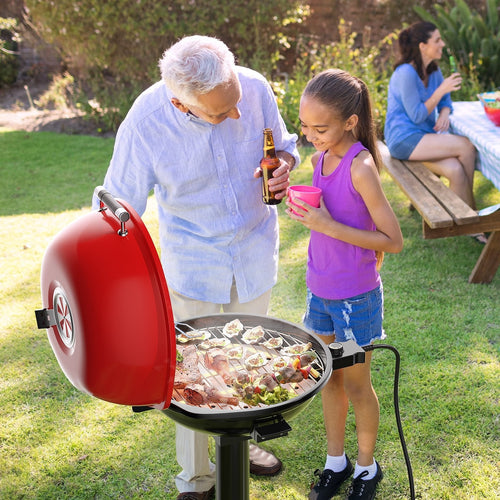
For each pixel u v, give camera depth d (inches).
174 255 91.6
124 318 56.4
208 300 92.7
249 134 87.4
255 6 323.0
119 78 349.4
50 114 375.6
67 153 302.0
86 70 351.3
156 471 106.4
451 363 128.5
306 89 82.0
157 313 56.6
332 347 71.7
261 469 103.5
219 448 68.6
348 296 89.1
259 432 61.4
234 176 87.9
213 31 324.2
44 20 327.0
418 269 170.4
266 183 88.2
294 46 384.5
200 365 72.1
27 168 281.1
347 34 370.9
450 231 153.0
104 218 61.7
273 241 95.8
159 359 57.1
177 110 81.8
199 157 84.7
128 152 84.6
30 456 110.6
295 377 67.7
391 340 137.7
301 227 206.1
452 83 179.2
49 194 247.6
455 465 102.4
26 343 146.7
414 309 150.4
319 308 93.4
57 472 106.7
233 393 66.3
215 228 89.0
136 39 320.5
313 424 115.2
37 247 199.0
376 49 323.3
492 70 299.1
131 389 58.2
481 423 111.0
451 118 194.2
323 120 80.5
